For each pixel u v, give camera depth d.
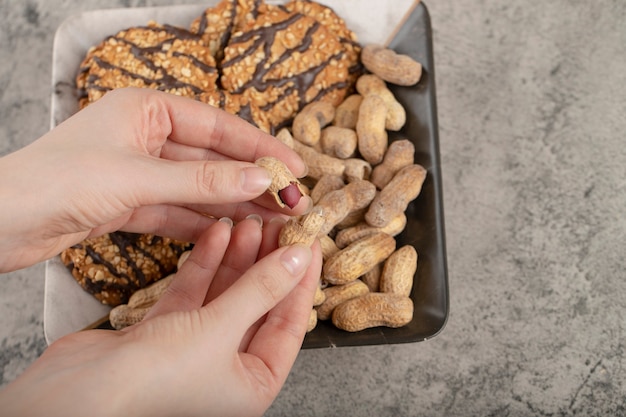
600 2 0.51
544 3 0.51
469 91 0.50
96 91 0.45
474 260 0.47
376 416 0.46
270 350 0.35
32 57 0.52
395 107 0.46
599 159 0.48
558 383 0.46
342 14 0.48
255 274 0.33
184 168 0.33
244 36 0.46
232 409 0.33
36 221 0.34
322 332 0.42
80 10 0.53
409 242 0.44
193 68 0.45
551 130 0.49
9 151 0.51
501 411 0.45
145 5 0.52
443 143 0.49
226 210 0.41
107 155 0.34
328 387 0.46
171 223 0.41
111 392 0.30
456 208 0.48
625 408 0.45
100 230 0.39
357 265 0.42
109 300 0.44
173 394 0.31
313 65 0.46
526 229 0.48
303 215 0.36
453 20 0.51
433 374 0.46
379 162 0.46
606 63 0.50
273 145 0.39
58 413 0.29
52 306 0.43
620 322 0.46
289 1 0.48
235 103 0.45
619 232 0.47
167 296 0.37
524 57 0.50
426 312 0.43
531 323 0.46
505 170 0.48
